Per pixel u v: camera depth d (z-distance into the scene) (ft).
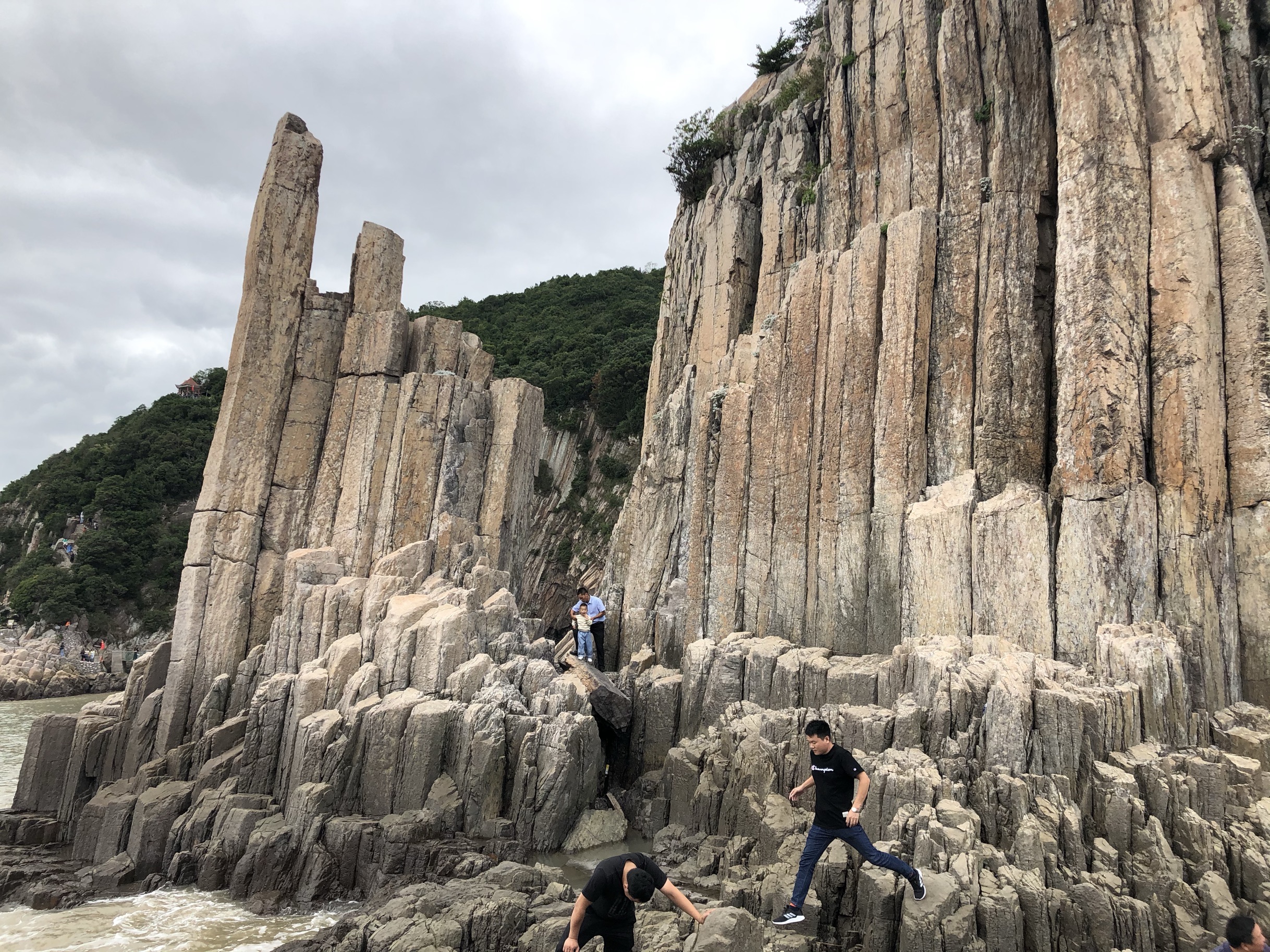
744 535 67.87
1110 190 49.19
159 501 265.75
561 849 47.55
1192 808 34.19
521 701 52.85
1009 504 49.21
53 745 58.95
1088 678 40.52
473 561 68.59
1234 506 45.21
